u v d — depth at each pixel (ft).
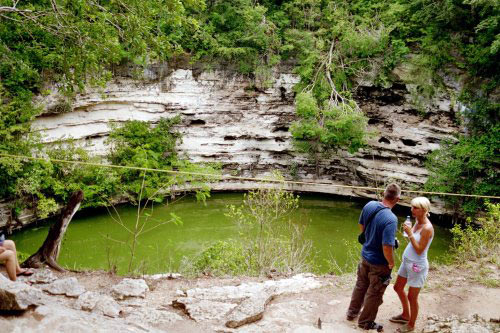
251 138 70.85
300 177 71.56
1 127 48.29
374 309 17.98
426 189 57.82
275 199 40.83
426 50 59.06
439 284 24.25
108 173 58.13
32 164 51.44
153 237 52.11
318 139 66.64
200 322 18.57
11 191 50.26
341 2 65.92
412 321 18.38
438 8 55.67
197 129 69.41
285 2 68.44
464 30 57.41
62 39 35.96
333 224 57.31
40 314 14.88
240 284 24.43
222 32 65.92
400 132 63.41
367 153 67.00
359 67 63.46
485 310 20.97
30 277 22.62
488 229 32.99
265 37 63.26
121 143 64.08
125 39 35.65
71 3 33.58
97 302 19.07
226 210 62.13
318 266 41.04
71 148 57.77
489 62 54.44
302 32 63.57
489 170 52.65
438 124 59.67
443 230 55.52
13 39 46.11
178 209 62.34
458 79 57.41
